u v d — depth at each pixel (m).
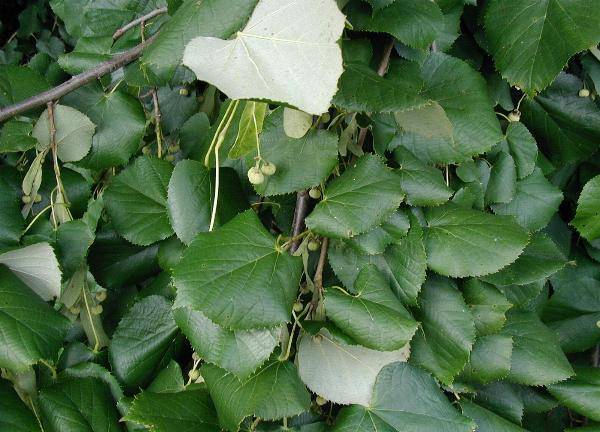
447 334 0.52
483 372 0.54
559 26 0.51
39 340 0.46
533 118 0.61
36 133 0.53
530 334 0.57
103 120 0.55
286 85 0.39
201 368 0.49
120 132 0.55
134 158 0.56
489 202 0.59
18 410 0.49
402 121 0.50
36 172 0.53
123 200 0.54
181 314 0.47
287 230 0.55
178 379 0.52
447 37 0.56
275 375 0.47
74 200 0.55
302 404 0.47
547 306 0.64
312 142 0.48
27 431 0.48
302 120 0.48
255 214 0.47
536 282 0.57
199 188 0.49
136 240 0.53
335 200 0.48
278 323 0.43
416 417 0.49
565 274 0.64
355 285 0.49
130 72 0.54
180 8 0.46
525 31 0.53
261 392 0.47
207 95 0.62
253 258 0.45
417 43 0.51
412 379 0.50
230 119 0.48
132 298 0.60
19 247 0.48
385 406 0.49
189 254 0.44
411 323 0.46
